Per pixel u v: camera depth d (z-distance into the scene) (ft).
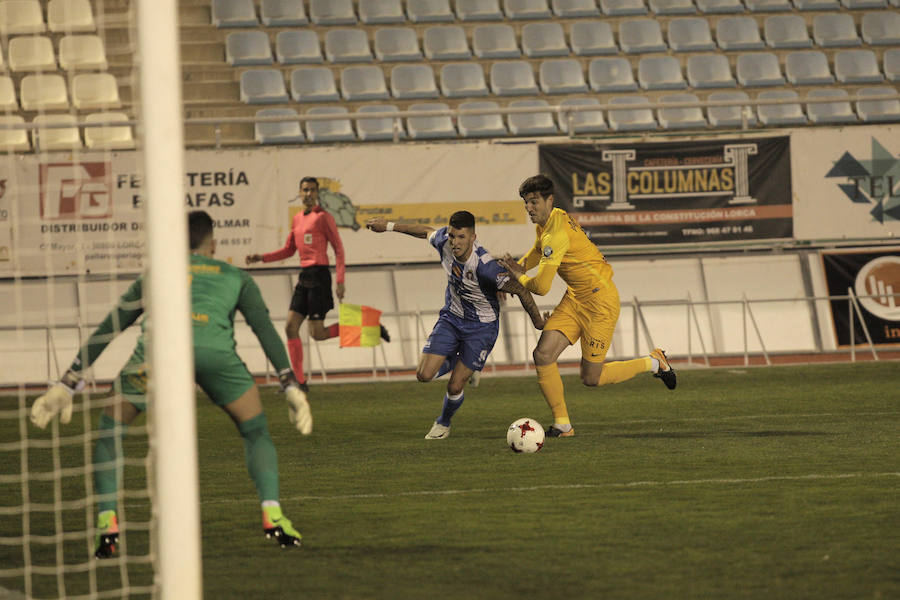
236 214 142.31
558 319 88.63
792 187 148.77
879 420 97.66
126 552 56.29
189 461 43.78
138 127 48.57
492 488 69.87
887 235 149.59
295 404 53.88
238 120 135.85
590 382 89.30
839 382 124.98
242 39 191.83
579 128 180.96
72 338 139.03
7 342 138.21
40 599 48.44
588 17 204.85
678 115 187.21
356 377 144.66
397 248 145.07
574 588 47.44
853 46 202.49
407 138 176.76
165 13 43.96
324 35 197.98
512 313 150.61
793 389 120.26
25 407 120.37
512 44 198.39
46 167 135.64
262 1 199.21
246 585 48.73
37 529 62.28
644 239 147.54
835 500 64.34
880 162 149.28
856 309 150.71
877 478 70.79
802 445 84.38
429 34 197.16
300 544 55.93
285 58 191.01
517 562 51.83
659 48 198.49
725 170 147.95
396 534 57.98
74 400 123.54
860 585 47.26
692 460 78.43
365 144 143.95
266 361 145.38
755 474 72.69
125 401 54.44
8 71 180.14
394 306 150.51
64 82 176.86
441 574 50.03
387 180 144.36
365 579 49.42
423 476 74.79
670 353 150.92
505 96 187.32
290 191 143.02
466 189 145.28
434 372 89.40
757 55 195.62
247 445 55.11
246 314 55.16
